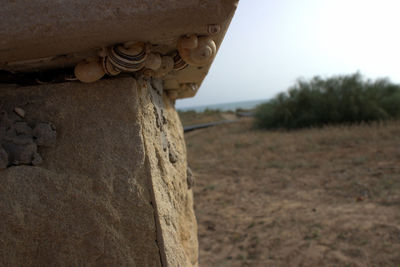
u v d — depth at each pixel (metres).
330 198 5.62
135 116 1.08
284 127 15.81
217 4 0.80
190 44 0.93
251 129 17.20
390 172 6.55
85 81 1.03
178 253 1.18
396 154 7.83
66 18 0.78
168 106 1.88
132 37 0.90
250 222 5.03
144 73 1.12
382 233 4.11
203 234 4.79
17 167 1.01
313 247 4.00
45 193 1.02
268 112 17.05
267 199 6.03
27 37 0.80
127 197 1.04
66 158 1.05
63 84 1.09
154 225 1.06
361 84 15.12
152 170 1.10
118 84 1.09
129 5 0.78
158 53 1.08
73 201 1.02
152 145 1.16
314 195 5.90
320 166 7.77
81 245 1.02
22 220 1.00
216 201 6.22
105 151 1.06
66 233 1.01
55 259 1.01
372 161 7.55
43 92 1.08
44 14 0.78
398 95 14.24
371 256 3.64
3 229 0.99
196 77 1.72
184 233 1.51
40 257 1.01
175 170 1.54
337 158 8.30
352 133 11.05
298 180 6.93
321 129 13.92
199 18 0.83
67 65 1.09
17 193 1.00
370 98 14.27
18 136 1.03
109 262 1.03
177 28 0.88
